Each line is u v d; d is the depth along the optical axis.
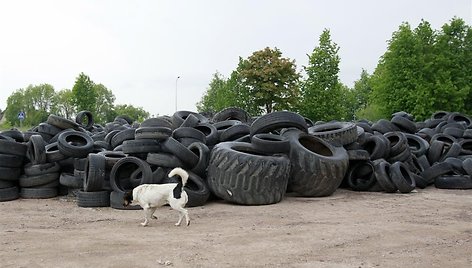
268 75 48.94
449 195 14.88
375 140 16.98
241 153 12.98
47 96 107.19
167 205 12.60
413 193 15.36
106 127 22.94
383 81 46.53
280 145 13.86
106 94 97.75
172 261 7.21
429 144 19.80
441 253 7.78
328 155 15.59
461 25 48.78
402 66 45.06
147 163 13.15
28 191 14.29
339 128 17.06
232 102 50.56
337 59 46.16
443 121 24.88
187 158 13.24
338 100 46.34
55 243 8.38
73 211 12.04
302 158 14.09
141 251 7.80
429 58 45.38
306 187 14.16
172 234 9.12
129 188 13.02
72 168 14.92
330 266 7.02
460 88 45.72
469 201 13.54
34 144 14.23
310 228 9.66
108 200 12.83
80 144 15.52
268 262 7.21
